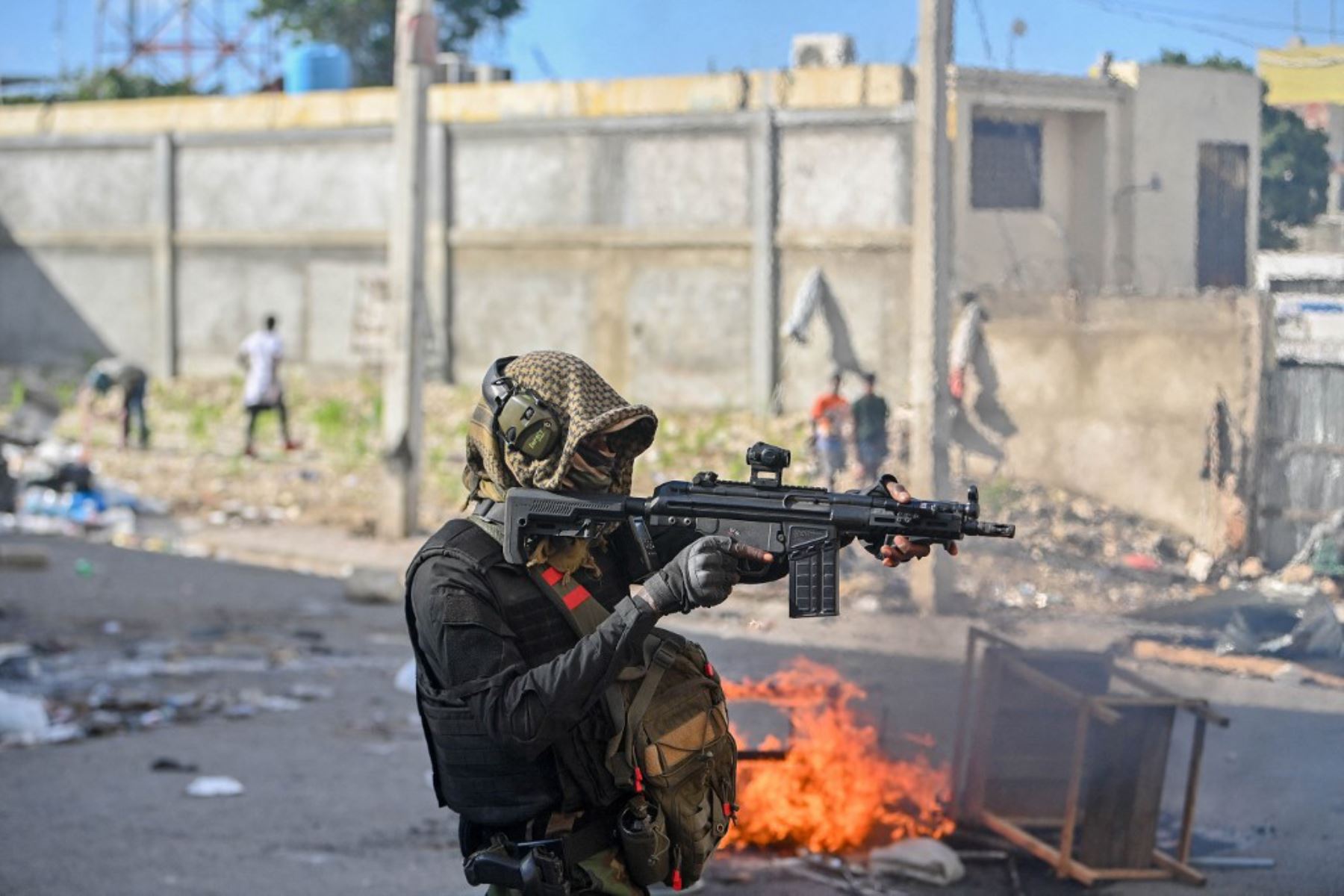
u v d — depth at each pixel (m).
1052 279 26.39
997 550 16.00
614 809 3.08
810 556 2.90
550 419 3.02
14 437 17.92
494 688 2.90
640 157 26.56
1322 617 10.62
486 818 3.06
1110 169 26.62
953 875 6.29
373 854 6.75
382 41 42.00
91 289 31.97
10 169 32.56
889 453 21.09
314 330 29.94
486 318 27.98
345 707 9.77
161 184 31.06
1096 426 18.80
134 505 19.11
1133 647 11.07
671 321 26.39
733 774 3.26
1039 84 25.88
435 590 3.01
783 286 25.50
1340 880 6.28
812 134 25.19
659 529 2.97
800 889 6.19
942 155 13.48
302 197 29.92
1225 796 7.62
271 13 41.69
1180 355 17.70
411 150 17.16
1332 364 16.56
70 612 12.80
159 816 7.31
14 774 8.09
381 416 26.31
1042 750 6.58
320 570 15.67
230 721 9.39
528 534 3.00
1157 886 6.32
